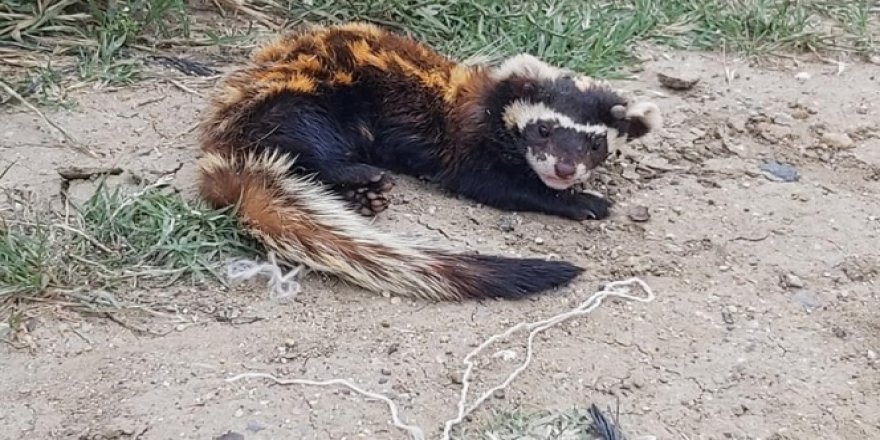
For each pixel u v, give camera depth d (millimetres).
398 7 1019
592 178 895
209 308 772
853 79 1029
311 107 850
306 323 767
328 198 818
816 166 926
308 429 711
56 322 756
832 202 889
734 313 794
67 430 706
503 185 865
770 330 786
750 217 870
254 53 951
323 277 796
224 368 738
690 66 1026
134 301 771
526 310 783
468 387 736
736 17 1077
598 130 868
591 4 1067
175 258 794
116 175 851
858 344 782
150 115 907
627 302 795
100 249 793
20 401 717
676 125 955
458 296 785
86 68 940
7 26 960
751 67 1034
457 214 860
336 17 1024
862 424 737
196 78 951
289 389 729
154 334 755
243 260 800
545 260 808
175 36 991
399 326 768
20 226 800
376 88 874
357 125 873
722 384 751
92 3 976
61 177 844
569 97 867
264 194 810
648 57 1034
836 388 755
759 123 963
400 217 850
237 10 1031
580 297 795
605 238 848
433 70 882
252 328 762
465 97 874
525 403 731
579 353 760
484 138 866
